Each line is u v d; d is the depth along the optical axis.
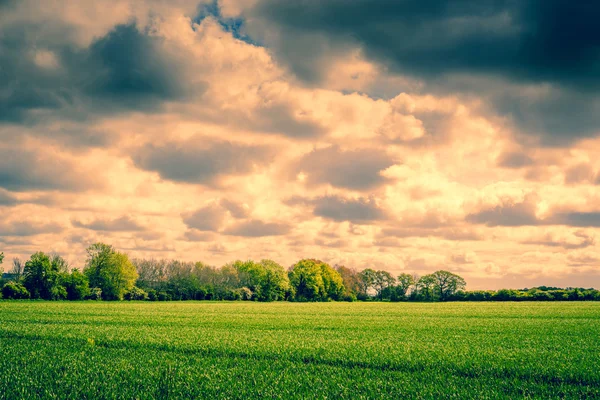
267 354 23.42
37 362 20.44
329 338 31.17
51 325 38.88
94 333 32.28
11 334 31.34
